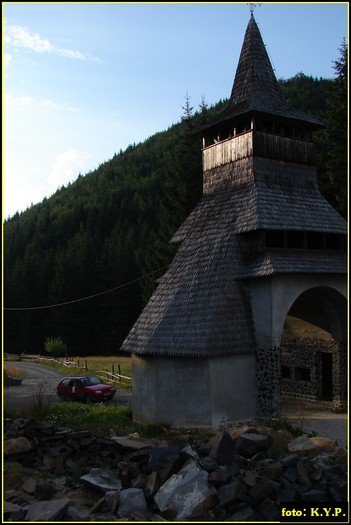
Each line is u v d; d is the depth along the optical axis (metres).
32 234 105.62
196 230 22.77
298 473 10.40
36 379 36.34
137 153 145.25
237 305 19.06
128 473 10.99
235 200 21.58
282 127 22.56
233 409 18.02
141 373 19.50
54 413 18.97
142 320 20.64
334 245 22.38
